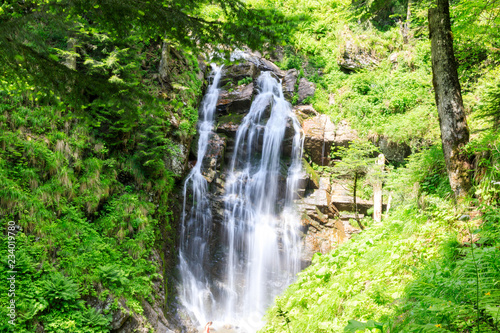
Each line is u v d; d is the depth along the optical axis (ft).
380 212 43.11
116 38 16.02
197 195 46.03
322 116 63.46
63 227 27.86
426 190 24.88
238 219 48.08
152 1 14.16
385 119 61.62
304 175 53.88
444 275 13.87
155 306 30.81
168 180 40.75
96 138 35.19
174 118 44.75
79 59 38.17
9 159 27.78
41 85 15.10
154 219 35.86
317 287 23.79
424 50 67.46
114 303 26.16
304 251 47.37
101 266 27.76
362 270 21.36
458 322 9.59
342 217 52.49
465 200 19.74
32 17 14.56
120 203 33.35
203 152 51.06
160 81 46.09
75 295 24.30
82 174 32.22
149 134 38.93
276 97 63.10
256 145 55.98
